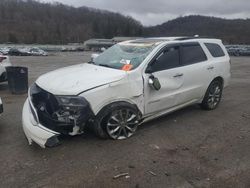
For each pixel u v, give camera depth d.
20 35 126.00
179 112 6.82
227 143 5.10
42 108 4.68
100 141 5.00
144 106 5.29
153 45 5.68
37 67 22.02
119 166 4.23
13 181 3.84
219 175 4.04
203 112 6.89
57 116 4.53
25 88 9.02
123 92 4.91
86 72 5.13
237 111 7.10
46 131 4.44
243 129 5.81
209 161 4.43
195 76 6.23
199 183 3.84
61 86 4.65
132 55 5.56
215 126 5.95
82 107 4.51
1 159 4.40
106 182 3.83
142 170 4.13
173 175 4.02
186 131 5.62
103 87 4.70
